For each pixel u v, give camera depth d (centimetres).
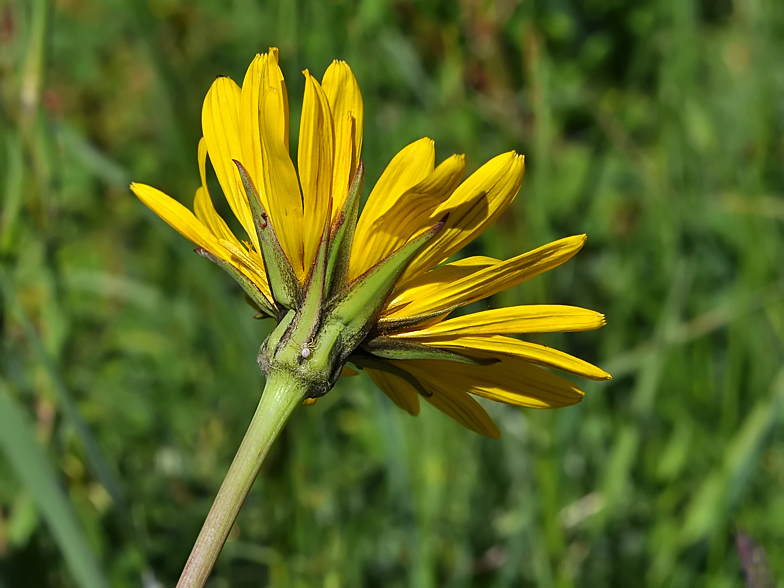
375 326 17
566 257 18
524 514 26
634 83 40
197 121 35
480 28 33
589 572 27
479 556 27
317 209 17
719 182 34
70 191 37
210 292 27
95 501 25
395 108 37
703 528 26
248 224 18
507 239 31
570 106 39
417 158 17
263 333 31
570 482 30
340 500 26
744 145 34
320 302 17
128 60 43
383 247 17
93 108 42
